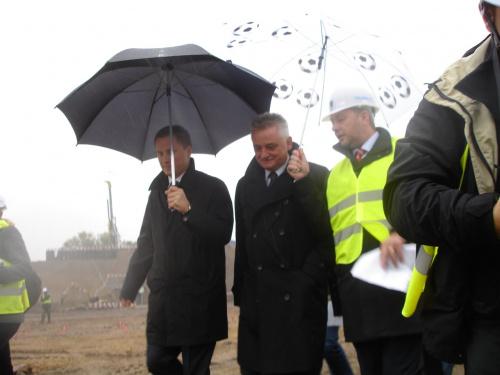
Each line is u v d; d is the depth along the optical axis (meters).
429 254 1.83
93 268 45.31
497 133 1.66
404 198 1.69
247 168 4.13
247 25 4.07
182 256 4.25
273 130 3.84
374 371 3.66
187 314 4.20
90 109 4.55
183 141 4.39
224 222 4.34
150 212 4.46
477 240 1.53
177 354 4.37
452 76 1.79
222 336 4.31
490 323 1.71
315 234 3.80
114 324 19.00
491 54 1.72
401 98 3.65
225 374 7.44
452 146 1.72
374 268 2.72
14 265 5.29
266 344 3.78
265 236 3.87
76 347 11.58
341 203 3.77
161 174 4.51
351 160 3.78
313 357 3.72
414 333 3.42
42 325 19.91
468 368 1.75
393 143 3.76
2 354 5.41
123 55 3.99
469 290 1.74
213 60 4.02
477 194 1.71
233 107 4.53
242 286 4.13
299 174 3.75
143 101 4.68
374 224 3.60
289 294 3.78
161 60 4.25
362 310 3.56
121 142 4.79
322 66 3.76
